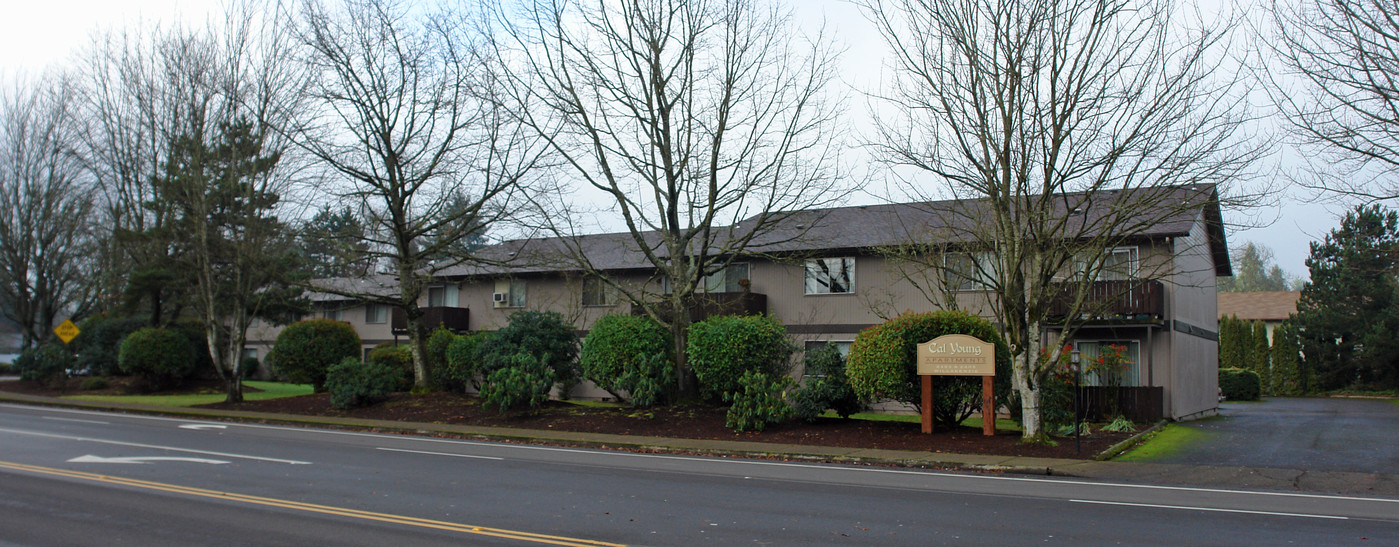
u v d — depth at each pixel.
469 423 21.62
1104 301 17.95
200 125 27.27
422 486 11.34
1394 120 11.67
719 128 20.62
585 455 15.95
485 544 7.79
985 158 16.33
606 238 34.72
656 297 23.45
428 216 25.33
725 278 29.52
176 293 35.09
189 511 9.27
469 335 28.03
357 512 9.32
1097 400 22.05
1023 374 16.59
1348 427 21.25
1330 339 44.59
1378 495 11.38
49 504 9.63
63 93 48.50
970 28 16.20
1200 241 27.09
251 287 27.48
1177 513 9.66
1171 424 22.08
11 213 37.50
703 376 20.69
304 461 13.88
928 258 18.95
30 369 34.94
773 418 18.88
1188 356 25.25
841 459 15.24
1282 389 45.78
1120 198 15.49
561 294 31.69
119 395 32.38
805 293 28.06
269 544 7.74
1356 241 38.91
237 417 23.58
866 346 19.02
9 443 15.71
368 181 24.39
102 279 38.66
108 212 36.09
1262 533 8.52
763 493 11.08
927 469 14.33
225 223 28.77
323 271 26.62
